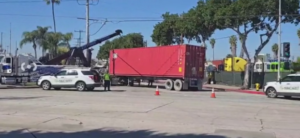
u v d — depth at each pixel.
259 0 31.47
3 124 10.95
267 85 24.75
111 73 37.56
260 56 48.56
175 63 31.05
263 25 33.94
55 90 26.95
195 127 10.79
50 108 14.91
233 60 49.44
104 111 14.14
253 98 23.58
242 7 32.09
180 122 11.70
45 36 56.38
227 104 17.98
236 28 34.59
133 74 35.16
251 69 36.41
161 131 10.05
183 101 19.06
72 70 26.92
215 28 36.94
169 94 25.22
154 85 38.97
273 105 18.22
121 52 36.72
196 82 31.20
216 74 46.59
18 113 13.32
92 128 10.44
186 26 38.94
